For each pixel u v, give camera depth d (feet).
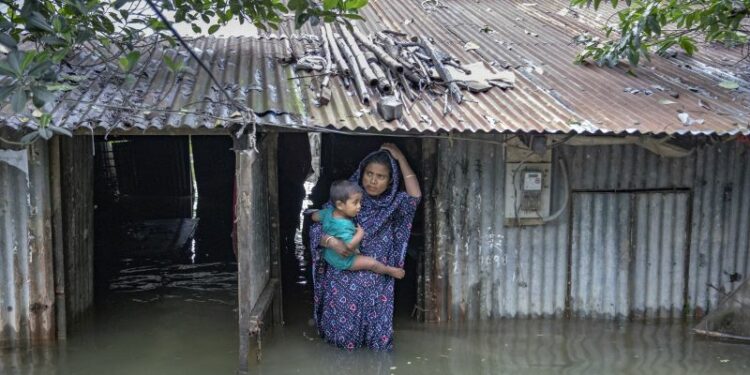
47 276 15.88
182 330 17.83
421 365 15.65
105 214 29.76
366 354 16.15
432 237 17.40
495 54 20.49
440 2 25.70
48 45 15.06
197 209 32.42
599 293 18.19
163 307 19.60
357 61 17.94
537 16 24.71
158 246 26.37
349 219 16.11
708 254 18.45
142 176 31.91
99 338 17.08
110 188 30.53
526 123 15.20
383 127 14.53
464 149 17.07
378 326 16.22
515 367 15.58
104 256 24.97
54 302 16.16
